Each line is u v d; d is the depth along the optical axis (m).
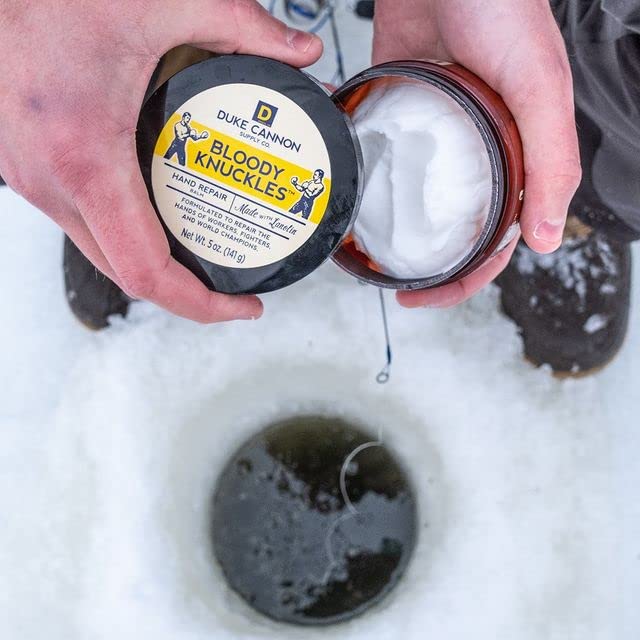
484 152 0.37
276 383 0.62
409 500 0.62
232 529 0.62
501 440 0.61
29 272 0.62
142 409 0.62
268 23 0.38
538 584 0.60
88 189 0.37
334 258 0.40
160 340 0.62
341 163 0.38
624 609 0.60
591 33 0.44
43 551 0.62
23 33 0.37
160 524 0.62
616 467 0.60
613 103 0.46
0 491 0.62
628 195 0.51
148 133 0.38
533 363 0.60
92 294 0.60
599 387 0.60
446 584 0.61
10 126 0.38
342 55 0.60
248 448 0.62
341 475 0.62
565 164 0.38
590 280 0.59
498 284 0.60
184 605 0.61
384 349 0.61
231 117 0.38
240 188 0.38
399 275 0.39
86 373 0.62
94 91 0.37
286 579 0.62
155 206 0.39
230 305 0.40
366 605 0.62
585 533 0.60
